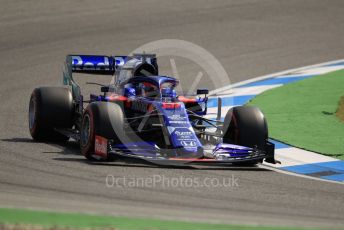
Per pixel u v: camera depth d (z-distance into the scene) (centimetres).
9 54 6975
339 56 7306
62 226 2330
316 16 8775
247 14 8712
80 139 3825
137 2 9050
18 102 5472
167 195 3053
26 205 2677
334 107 5384
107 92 4212
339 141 4506
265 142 3819
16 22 8019
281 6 9125
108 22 8138
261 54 7294
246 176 3559
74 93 4394
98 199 2894
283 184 3441
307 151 4281
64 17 8275
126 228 2361
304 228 2472
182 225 2448
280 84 6212
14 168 3469
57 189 3048
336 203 3108
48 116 4209
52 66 6619
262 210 2886
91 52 7044
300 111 5275
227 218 2661
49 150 4000
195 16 8525
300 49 7519
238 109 3894
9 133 4500
